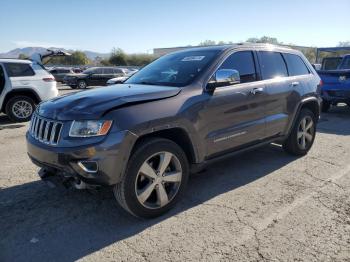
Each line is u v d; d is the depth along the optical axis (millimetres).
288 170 5070
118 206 3883
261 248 3039
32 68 9812
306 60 5902
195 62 4293
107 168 3135
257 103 4570
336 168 5156
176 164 3668
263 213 3697
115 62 63969
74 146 3145
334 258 2889
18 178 4793
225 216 3639
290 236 3230
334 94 10023
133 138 3234
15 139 7312
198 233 3303
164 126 3451
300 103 5375
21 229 3412
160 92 3615
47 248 3094
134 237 3256
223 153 4254
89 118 3180
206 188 4406
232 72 4004
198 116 3787
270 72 4957
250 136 4555
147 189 3457
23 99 9609
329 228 3367
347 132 7812
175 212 3740
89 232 3354
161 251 3025
